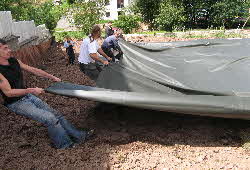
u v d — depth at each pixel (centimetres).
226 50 678
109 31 932
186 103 385
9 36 765
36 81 778
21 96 383
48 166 359
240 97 395
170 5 2166
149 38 1655
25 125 487
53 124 395
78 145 411
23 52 870
